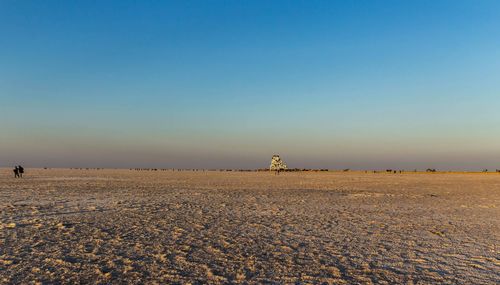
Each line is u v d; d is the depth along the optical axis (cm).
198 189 2816
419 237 1016
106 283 616
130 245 891
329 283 628
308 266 726
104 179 4594
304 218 1348
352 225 1205
